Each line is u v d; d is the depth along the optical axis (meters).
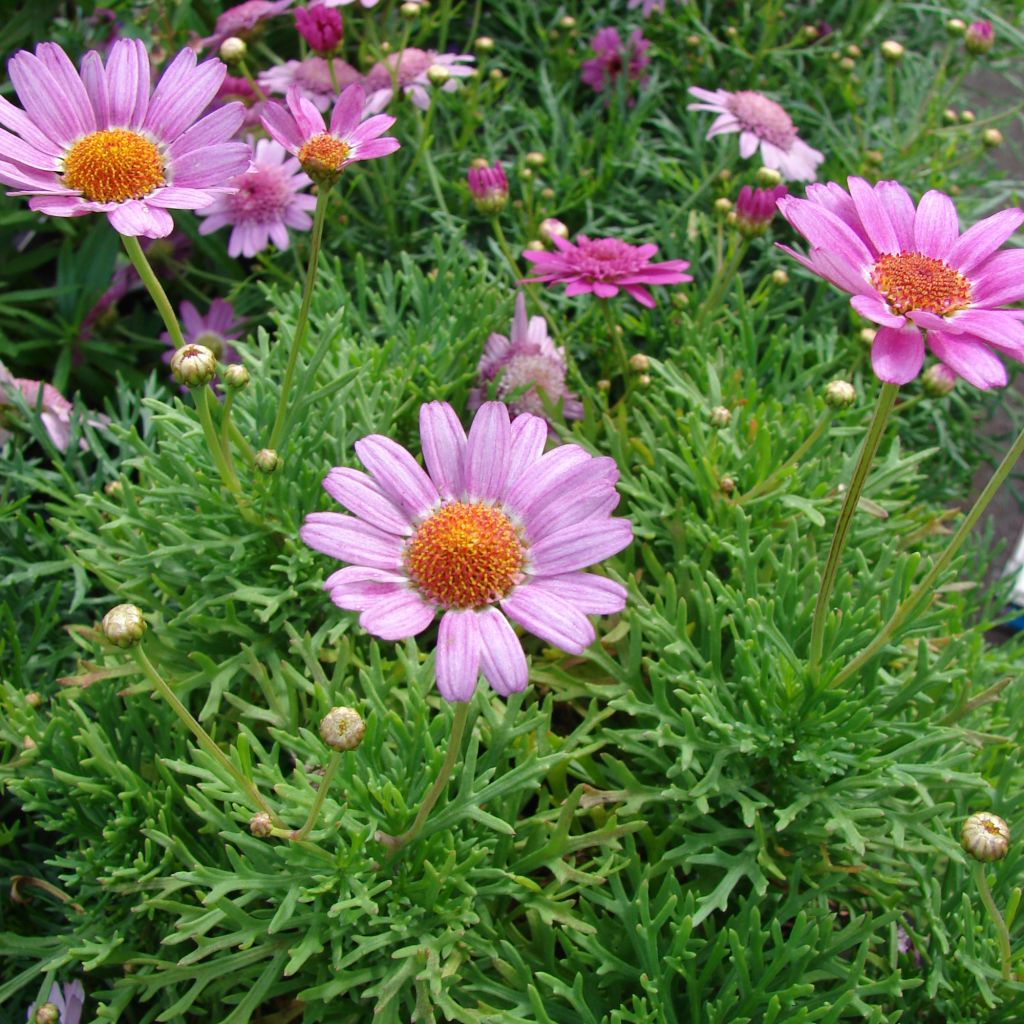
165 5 0.48
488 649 0.20
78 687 0.30
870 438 0.22
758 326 0.43
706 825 0.27
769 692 0.28
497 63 0.50
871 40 0.54
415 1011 0.24
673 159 0.46
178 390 0.43
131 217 0.23
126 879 0.27
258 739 0.30
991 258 0.23
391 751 0.28
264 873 0.25
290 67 0.45
